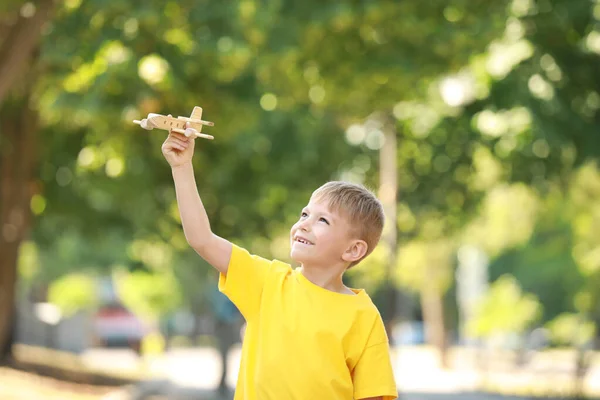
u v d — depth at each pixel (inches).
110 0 870.4
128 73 870.4
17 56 863.7
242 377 337.1
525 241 2719.0
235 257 335.6
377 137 1756.9
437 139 1561.3
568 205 2172.7
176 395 1615.4
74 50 892.0
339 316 330.3
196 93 1020.5
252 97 1103.0
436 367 2810.0
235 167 1550.2
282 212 1748.3
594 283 2632.9
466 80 1221.7
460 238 2524.6
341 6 960.3
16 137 1476.4
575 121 1146.0
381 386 334.3
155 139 1270.9
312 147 1590.8
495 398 1694.1
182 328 4111.7
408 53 1090.7
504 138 1202.0
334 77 1135.6
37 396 1339.8
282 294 334.0
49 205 1656.0
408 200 1705.2
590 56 1147.9
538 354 3083.2
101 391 1563.7
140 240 1888.5
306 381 324.2
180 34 939.3
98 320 3690.9
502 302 2677.2
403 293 4040.4
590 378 2153.1
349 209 336.5
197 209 330.6
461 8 1045.8
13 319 1811.0
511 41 1165.7
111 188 1498.5
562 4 1125.7
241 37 951.0
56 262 3243.1
